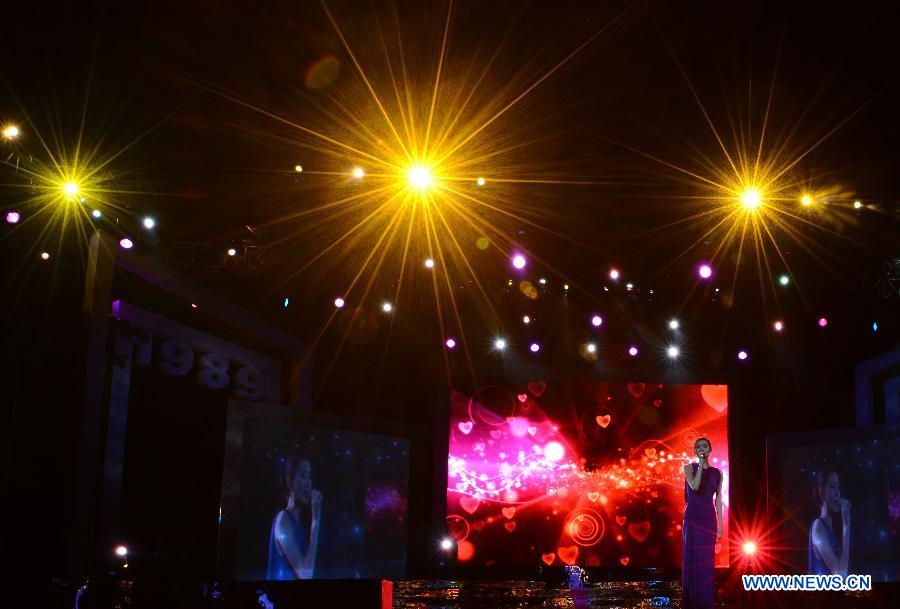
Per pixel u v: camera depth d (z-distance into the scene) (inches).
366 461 433.1
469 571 474.9
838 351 469.4
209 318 420.8
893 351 419.8
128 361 358.3
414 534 465.1
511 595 370.9
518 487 489.7
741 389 496.7
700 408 497.7
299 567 388.2
